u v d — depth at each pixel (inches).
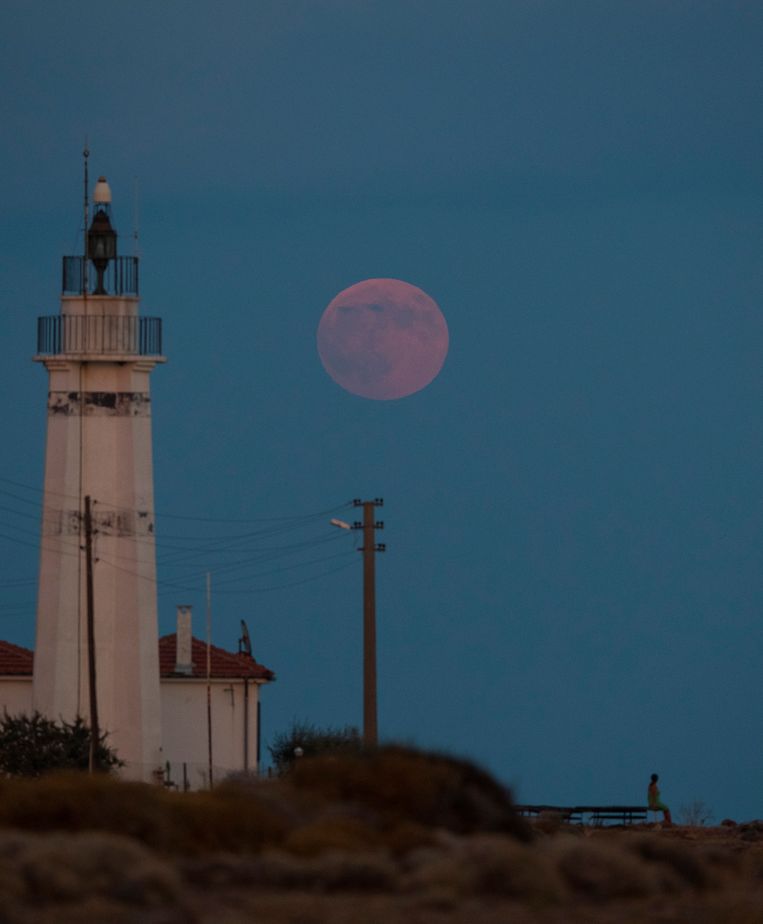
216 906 2933.1
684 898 3339.1
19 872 2906.0
